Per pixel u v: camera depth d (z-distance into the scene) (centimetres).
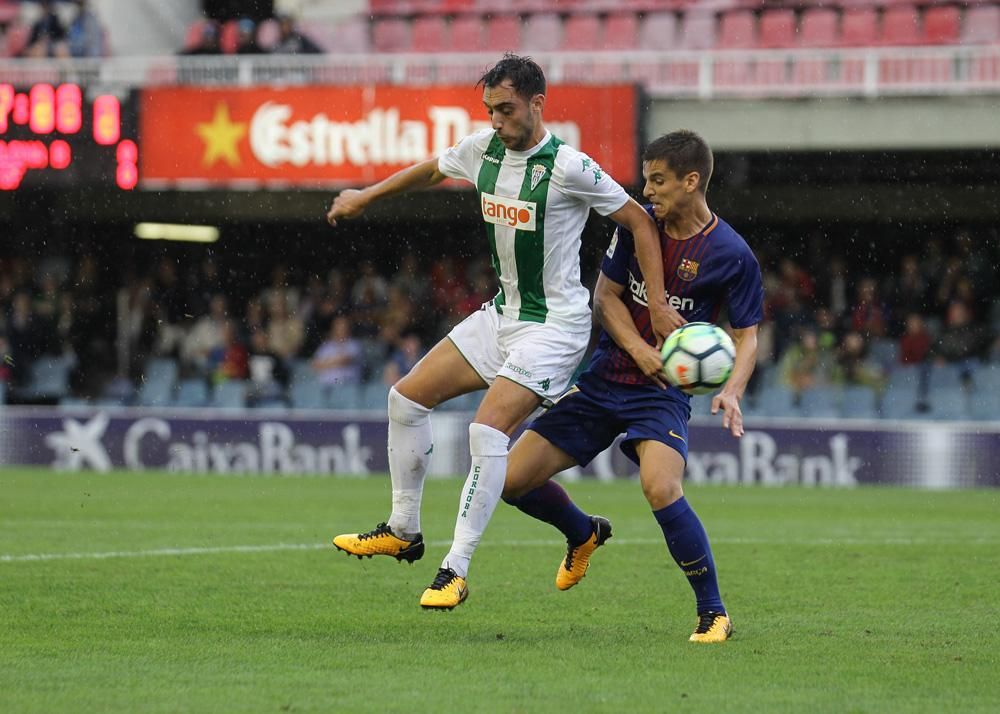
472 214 6956
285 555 2939
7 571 2628
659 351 1931
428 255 7156
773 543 3306
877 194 6650
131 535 3319
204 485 5044
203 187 6044
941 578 2681
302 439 5875
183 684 1605
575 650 1855
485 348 2020
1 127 5950
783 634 2016
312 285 6944
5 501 4269
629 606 2295
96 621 2078
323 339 6862
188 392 6744
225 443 5909
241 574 2633
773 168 6406
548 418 2019
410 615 2177
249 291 7225
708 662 1770
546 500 2067
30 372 6794
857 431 5553
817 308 6750
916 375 6331
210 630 2009
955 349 6319
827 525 3819
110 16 7700
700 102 6025
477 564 2844
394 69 6462
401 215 7006
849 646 1912
